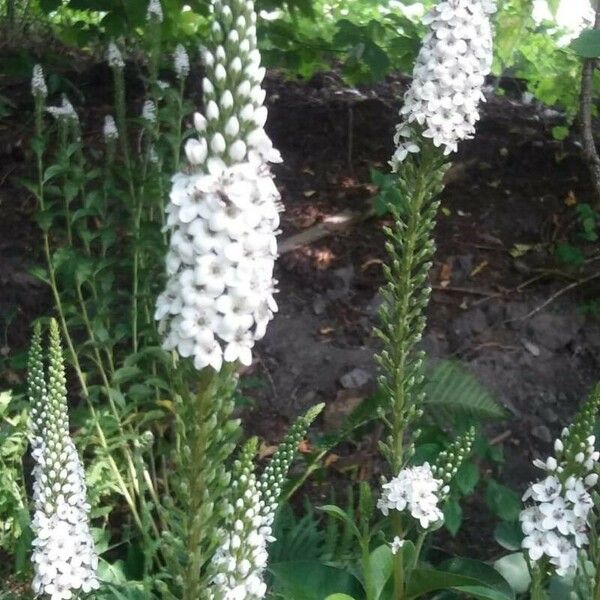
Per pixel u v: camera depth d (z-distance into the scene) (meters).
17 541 0.48
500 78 0.98
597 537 0.37
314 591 0.44
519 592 0.46
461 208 0.79
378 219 0.77
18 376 0.62
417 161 0.44
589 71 0.66
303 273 0.72
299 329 0.68
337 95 0.91
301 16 0.80
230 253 0.26
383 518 0.51
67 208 0.55
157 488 0.55
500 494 0.51
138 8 0.73
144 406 0.58
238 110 0.26
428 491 0.40
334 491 0.58
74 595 0.39
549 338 0.69
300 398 0.64
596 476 0.37
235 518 0.31
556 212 0.78
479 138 0.86
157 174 0.56
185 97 0.81
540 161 0.83
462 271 0.73
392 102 0.92
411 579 0.41
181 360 0.29
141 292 0.56
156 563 0.50
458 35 0.40
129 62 0.89
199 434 0.29
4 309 0.66
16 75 0.84
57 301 0.53
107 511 0.49
